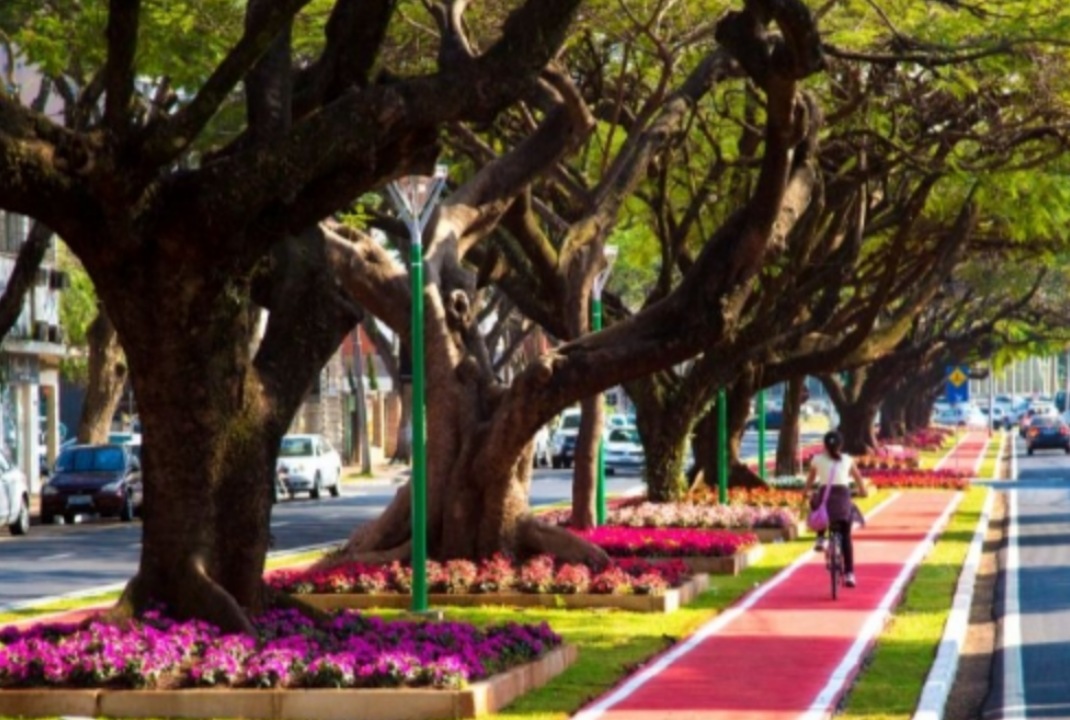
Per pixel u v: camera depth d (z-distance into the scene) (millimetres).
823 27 30750
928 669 18188
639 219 43781
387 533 27062
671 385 39844
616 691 16656
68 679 15578
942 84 32500
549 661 17469
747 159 35062
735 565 29703
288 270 18312
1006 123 34812
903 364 74000
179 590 17391
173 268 16719
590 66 34625
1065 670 19297
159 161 16125
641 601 23938
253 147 16594
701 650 19688
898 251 40094
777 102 20594
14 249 59781
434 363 26984
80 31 27938
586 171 38906
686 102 30703
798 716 15148
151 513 17484
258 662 15617
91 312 66438
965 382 75750
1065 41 26172
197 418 17328
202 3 27969
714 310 23391
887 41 31141
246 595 17766
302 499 60469
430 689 15227
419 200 22297
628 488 63094
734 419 46375
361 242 27500
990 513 47000
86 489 48906
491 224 28141
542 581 24500
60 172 16062
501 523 26516
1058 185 38062
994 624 23922
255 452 17766
